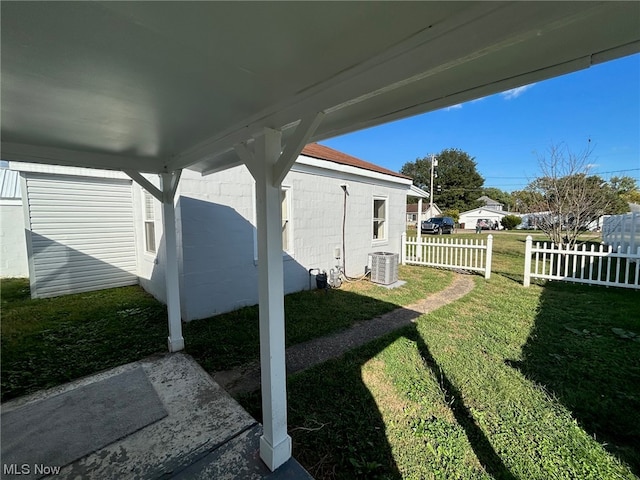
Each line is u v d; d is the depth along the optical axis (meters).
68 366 3.09
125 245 6.58
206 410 2.32
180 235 4.23
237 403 2.42
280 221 1.79
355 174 7.24
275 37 1.00
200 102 1.57
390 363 3.00
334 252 6.90
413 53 1.04
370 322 4.29
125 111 1.70
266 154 1.71
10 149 2.35
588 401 2.33
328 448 1.92
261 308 1.81
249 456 1.87
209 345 3.53
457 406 2.31
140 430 2.10
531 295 5.54
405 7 0.86
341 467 1.79
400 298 5.54
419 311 4.79
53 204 5.70
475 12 0.89
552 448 1.88
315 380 2.70
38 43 1.03
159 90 1.43
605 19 0.87
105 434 2.06
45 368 3.04
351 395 2.47
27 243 5.47
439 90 1.44
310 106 1.42
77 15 0.87
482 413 2.22
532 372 2.79
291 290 5.93
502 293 5.73
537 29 0.83
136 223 6.45
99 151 2.71
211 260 4.53
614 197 9.78
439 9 0.88
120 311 4.88
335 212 6.87
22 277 7.49
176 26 0.93
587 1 0.76
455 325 4.04
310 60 1.17
